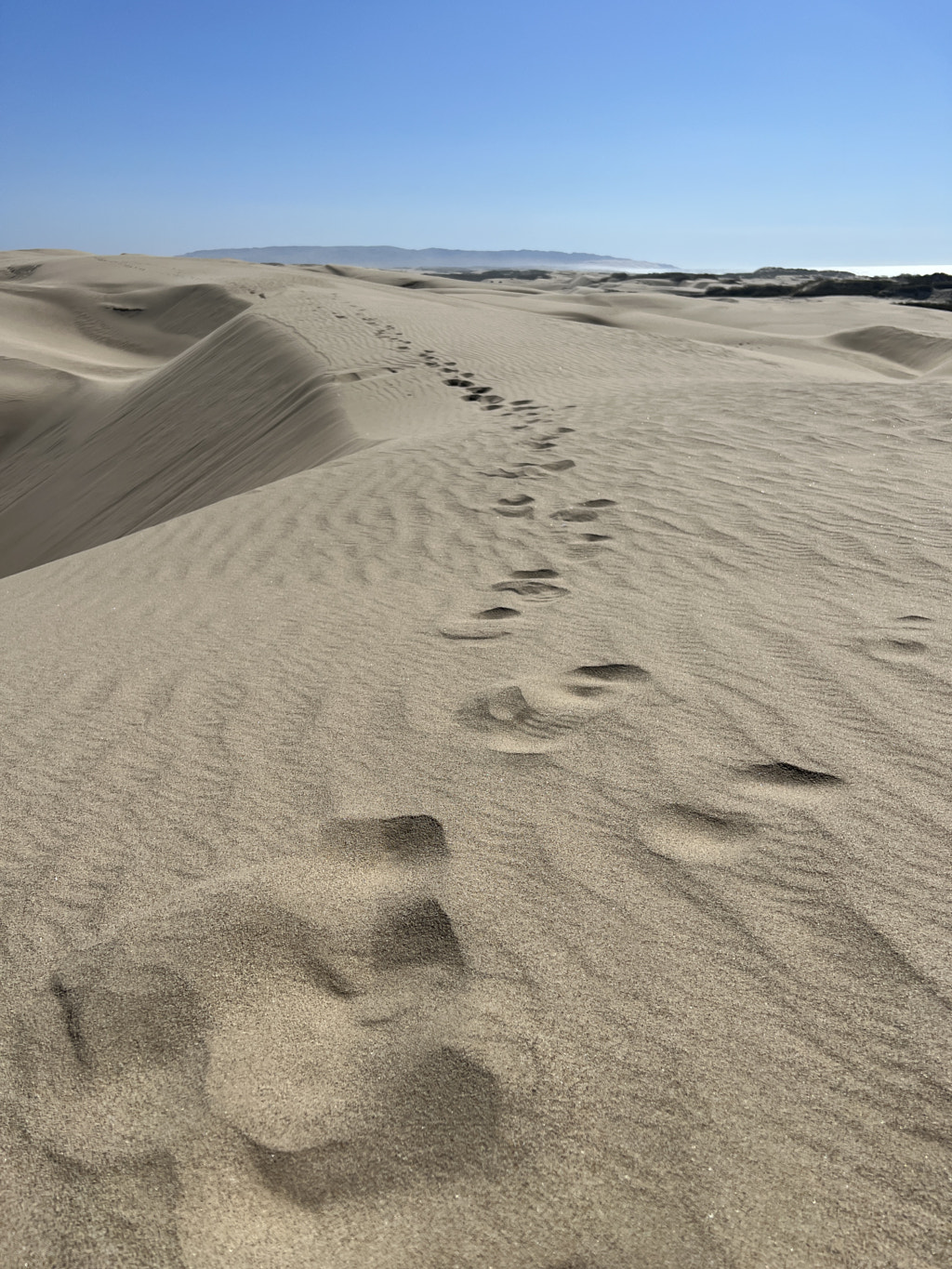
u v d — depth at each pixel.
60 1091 1.40
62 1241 1.17
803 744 2.39
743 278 78.44
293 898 1.86
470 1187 1.22
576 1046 1.43
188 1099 1.38
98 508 14.90
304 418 12.98
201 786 2.43
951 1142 1.25
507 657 3.20
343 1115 1.33
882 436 6.13
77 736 2.88
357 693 3.00
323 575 4.65
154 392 18.94
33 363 26.27
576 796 2.21
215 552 5.38
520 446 7.09
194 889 1.93
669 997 1.53
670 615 3.51
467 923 1.75
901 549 4.05
